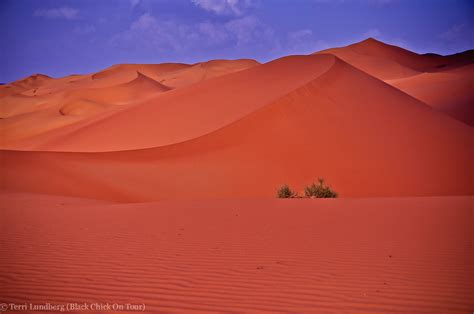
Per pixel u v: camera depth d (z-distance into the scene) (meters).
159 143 37.84
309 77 42.06
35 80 189.00
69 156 33.91
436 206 12.28
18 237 9.08
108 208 14.13
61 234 9.41
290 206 13.19
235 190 25.70
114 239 8.80
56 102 97.69
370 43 151.88
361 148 31.72
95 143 42.22
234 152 31.61
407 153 31.53
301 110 35.94
